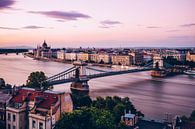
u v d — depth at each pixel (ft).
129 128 330.13
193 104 638.53
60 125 290.97
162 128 333.83
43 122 300.40
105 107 390.42
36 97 323.37
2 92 385.91
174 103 650.43
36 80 555.28
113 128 303.27
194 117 366.22
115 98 428.15
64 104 325.21
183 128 314.76
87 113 303.68
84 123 293.84
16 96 342.44
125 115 350.23
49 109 307.78
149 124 350.02
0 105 341.41
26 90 349.41
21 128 321.93
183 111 558.15
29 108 324.19
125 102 411.13
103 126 295.89
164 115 509.76
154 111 549.54
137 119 358.02
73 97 431.43
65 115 297.33
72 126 285.43
